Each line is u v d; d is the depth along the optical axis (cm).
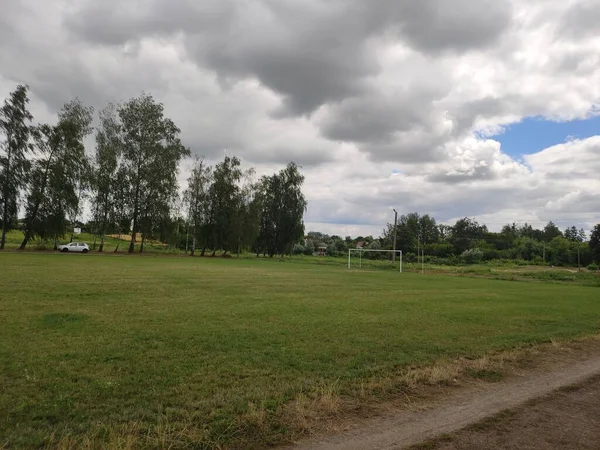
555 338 984
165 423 450
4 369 619
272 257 7038
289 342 846
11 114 4681
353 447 417
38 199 4800
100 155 5303
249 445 414
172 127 5691
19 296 1327
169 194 5562
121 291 1554
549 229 14362
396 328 1031
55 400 506
